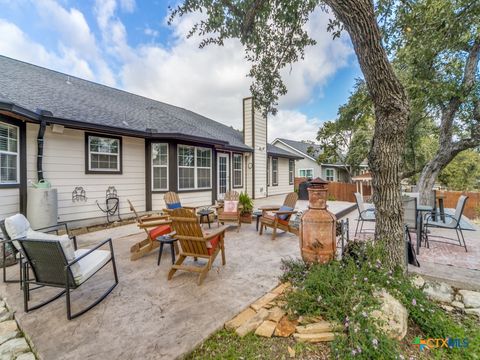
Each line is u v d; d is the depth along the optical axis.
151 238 4.25
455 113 6.99
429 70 6.18
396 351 1.85
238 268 3.62
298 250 4.47
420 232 4.47
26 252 2.46
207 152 9.29
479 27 4.41
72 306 2.60
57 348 1.96
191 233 3.30
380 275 2.56
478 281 3.05
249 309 2.52
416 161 11.98
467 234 5.45
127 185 7.52
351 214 8.69
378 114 2.79
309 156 20.41
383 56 2.56
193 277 3.32
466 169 17.91
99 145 6.83
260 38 4.09
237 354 1.94
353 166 17.31
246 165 12.23
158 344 2.01
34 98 5.89
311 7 3.72
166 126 8.27
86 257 2.98
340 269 2.70
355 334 1.89
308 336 2.07
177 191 8.10
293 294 2.47
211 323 2.27
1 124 4.87
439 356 1.99
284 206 5.89
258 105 4.87
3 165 4.94
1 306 2.65
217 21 3.69
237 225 6.24
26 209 5.30
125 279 3.26
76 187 6.38
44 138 5.76
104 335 2.12
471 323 2.45
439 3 4.18
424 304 2.42
